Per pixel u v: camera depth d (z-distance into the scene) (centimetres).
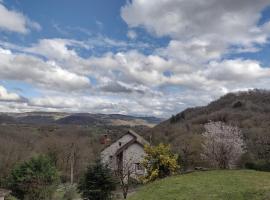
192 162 3922
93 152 6419
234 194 1550
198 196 1597
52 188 3375
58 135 6994
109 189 2891
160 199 1648
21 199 3244
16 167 3319
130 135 5172
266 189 1577
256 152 3306
